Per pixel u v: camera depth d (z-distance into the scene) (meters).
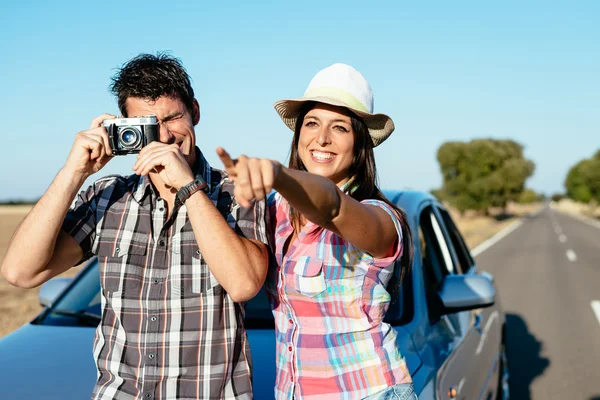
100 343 1.72
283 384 1.73
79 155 1.65
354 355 1.66
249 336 2.48
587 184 68.31
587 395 4.88
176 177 1.56
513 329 7.31
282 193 1.19
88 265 3.30
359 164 1.84
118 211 1.75
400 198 3.25
